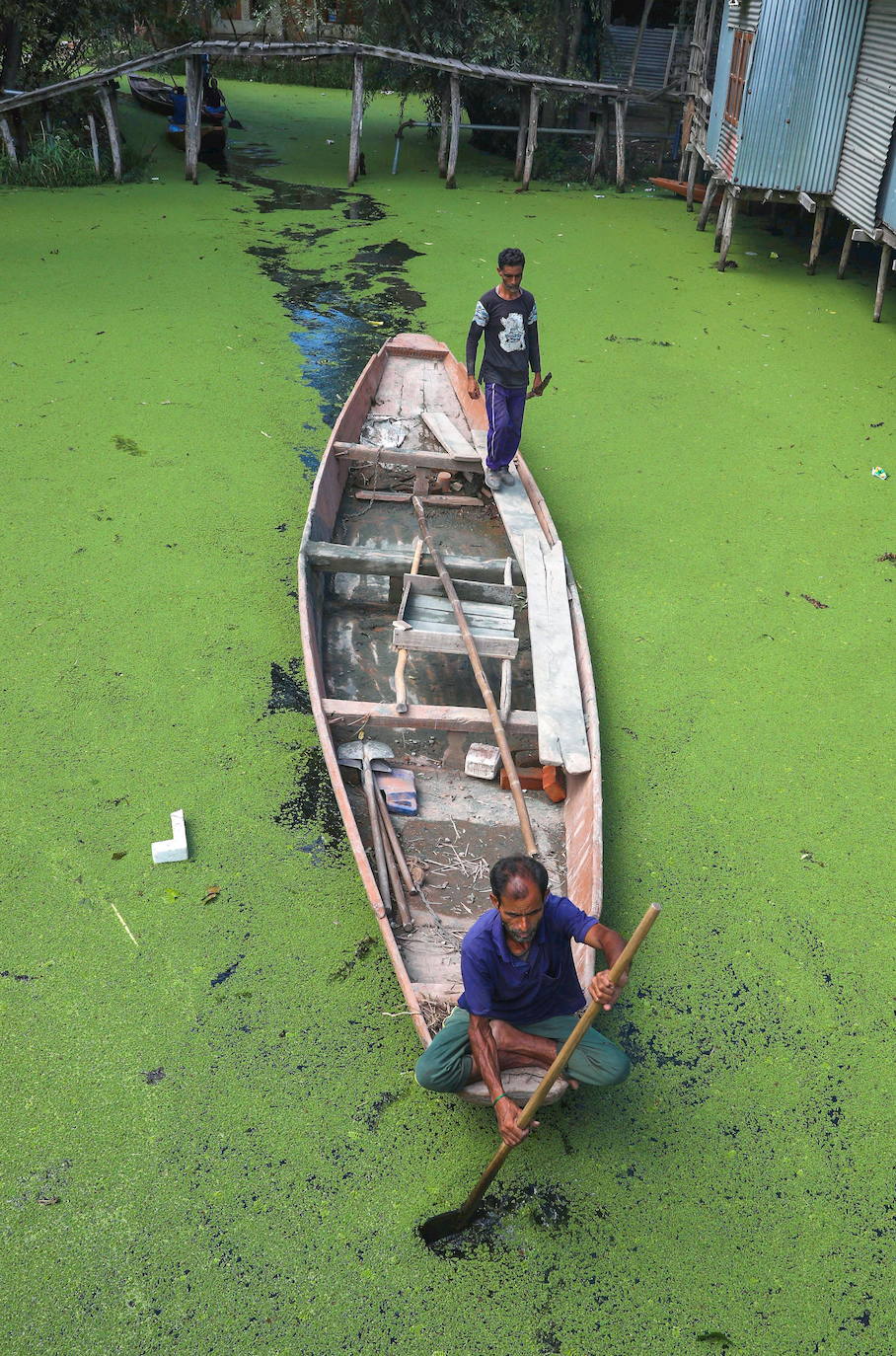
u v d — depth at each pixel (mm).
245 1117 3766
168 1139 3688
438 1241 3457
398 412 8562
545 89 15930
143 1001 4129
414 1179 3617
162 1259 3361
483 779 5242
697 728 5625
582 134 17500
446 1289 3332
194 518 7164
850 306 11867
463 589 6027
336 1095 3854
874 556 7211
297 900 4570
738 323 11188
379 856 4598
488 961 3389
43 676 5668
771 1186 3654
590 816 4590
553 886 4586
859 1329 3291
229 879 4645
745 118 11820
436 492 7895
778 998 4281
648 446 8508
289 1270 3354
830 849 4953
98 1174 3570
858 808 5180
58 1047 3945
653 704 5785
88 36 16016
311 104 22750
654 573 6906
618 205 15906
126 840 4789
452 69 15391
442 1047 3607
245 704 5609
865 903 4695
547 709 5211
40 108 16016
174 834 4773
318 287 11695
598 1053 3627
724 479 8086
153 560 6699
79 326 10125
